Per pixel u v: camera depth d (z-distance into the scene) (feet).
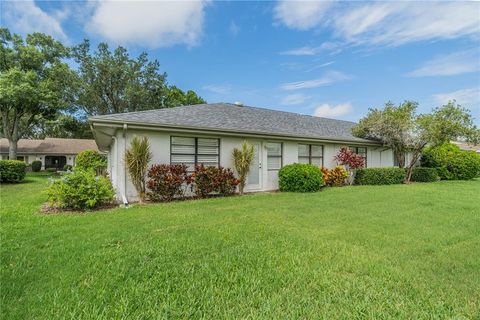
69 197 21.21
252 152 31.96
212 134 30.63
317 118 56.29
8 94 65.77
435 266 10.71
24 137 120.06
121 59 90.38
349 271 10.21
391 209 21.95
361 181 43.34
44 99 72.69
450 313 7.64
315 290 8.80
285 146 37.58
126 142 26.25
